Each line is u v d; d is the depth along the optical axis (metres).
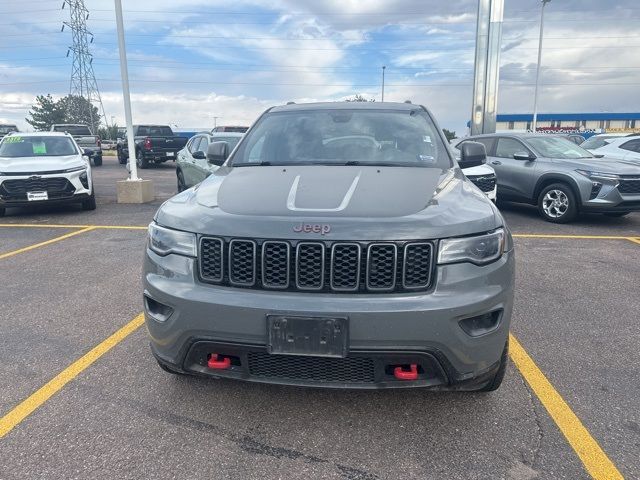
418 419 2.87
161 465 2.49
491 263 2.53
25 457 2.54
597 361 3.59
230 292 2.49
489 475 2.41
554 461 2.51
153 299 2.69
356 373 2.45
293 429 2.78
